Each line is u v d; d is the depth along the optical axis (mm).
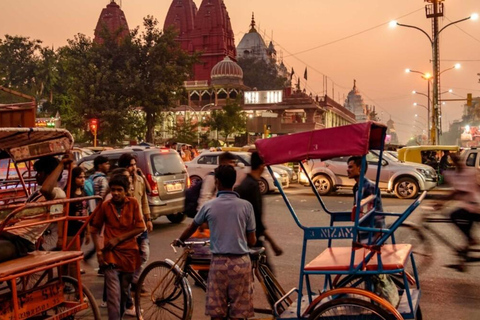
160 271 6156
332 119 88875
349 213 5930
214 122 66312
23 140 5246
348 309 4629
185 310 5832
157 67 47406
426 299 7070
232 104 67062
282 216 14938
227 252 4996
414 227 9203
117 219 5879
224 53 110375
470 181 8734
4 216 6117
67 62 48688
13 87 80375
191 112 79125
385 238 4773
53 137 5281
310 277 8258
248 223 5121
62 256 5004
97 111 47594
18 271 4500
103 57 47938
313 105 74188
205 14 111625
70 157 5355
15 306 4551
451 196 8867
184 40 117938
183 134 59469
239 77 86562
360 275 4891
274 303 5582
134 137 51656
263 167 6363
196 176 20688
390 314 4492
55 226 8773
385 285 4977
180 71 49000
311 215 15086
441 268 8742
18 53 87125
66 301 5219
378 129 5535
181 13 119188
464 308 6695
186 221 14344
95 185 8625
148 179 12336
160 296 6008
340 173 20812
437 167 24781
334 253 5379
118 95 48344
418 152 24938
